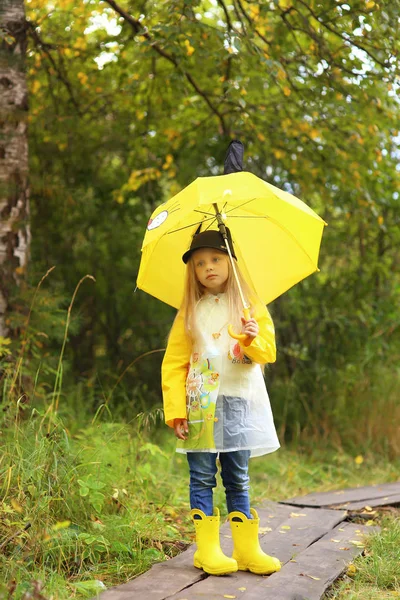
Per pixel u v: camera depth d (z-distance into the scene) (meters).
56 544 3.60
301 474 6.73
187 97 7.27
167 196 9.61
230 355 3.48
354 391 8.14
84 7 7.16
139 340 9.59
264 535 4.20
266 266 3.84
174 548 3.94
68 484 3.95
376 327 8.57
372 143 7.44
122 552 3.75
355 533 4.32
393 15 5.63
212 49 6.50
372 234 8.98
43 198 7.98
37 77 8.09
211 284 3.56
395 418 7.66
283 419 8.26
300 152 7.79
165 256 3.81
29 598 2.80
